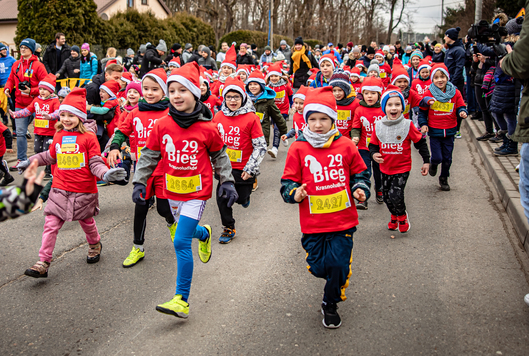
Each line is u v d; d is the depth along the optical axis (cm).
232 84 518
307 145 345
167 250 494
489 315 351
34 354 314
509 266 438
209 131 362
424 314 355
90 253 462
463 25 4584
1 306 379
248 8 5047
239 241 516
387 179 518
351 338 326
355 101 639
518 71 344
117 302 384
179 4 4947
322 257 335
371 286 402
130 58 1711
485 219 571
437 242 500
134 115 488
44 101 772
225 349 316
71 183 433
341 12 5688
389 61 1717
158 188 445
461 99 664
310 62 1323
